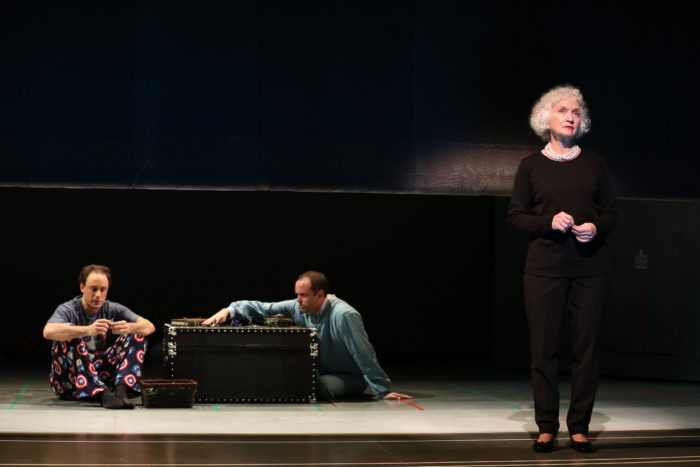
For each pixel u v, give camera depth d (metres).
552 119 3.78
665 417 4.61
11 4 4.80
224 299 8.40
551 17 5.20
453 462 3.32
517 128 5.14
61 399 4.93
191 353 4.88
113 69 4.85
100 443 3.57
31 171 4.76
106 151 4.81
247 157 4.91
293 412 4.59
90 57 4.84
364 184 4.98
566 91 3.81
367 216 8.50
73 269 8.23
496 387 5.97
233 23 4.95
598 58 5.22
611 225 3.68
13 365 6.93
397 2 5.07
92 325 4.70
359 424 4.20
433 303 8.54
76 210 8.24
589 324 3.67
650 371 6.54
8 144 4.76
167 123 4.87
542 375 3.68
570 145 3.81
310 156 4.95
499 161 5.11
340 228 8.49
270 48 4.96
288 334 4.94
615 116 5.22
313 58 4.99
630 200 6.63
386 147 5.01
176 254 8.36
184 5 4.92
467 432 4.01
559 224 3.57
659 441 3.85
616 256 6.69
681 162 5.24
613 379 6.52
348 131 4.99
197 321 5.19
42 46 4.81
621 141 5.21
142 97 4.86
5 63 4.79
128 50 4.86
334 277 8.48
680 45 5.29
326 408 4.77
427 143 5.05
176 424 4.10
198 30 4.92
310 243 8.48
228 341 4.91
